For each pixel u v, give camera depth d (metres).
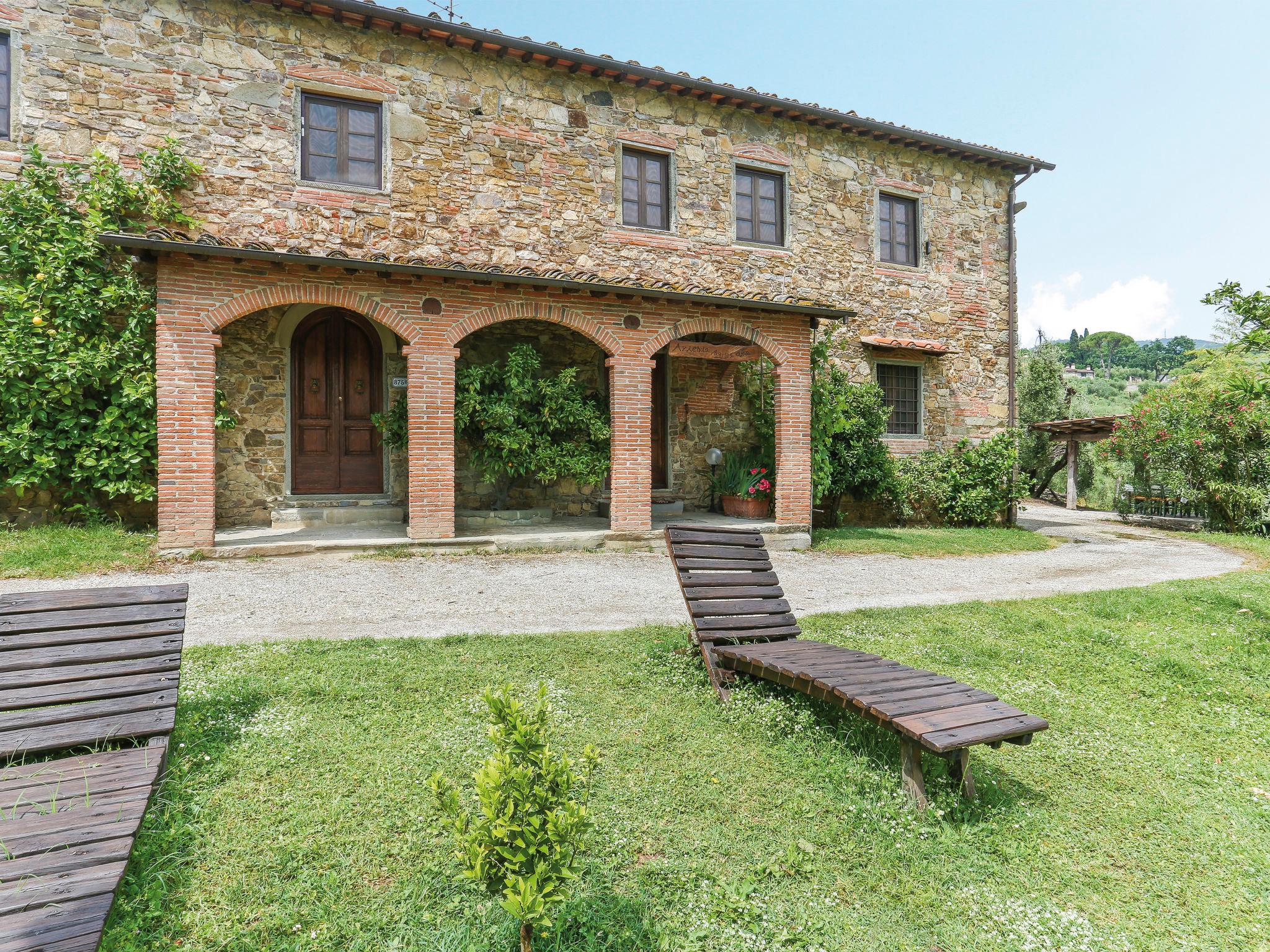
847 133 11.81
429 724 3.36
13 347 7.00
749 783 3.01
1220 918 2.35
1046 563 9.39
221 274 7.03
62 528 7.32
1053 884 2.51
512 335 10.22
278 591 6.03
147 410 7.58
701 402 11.55
